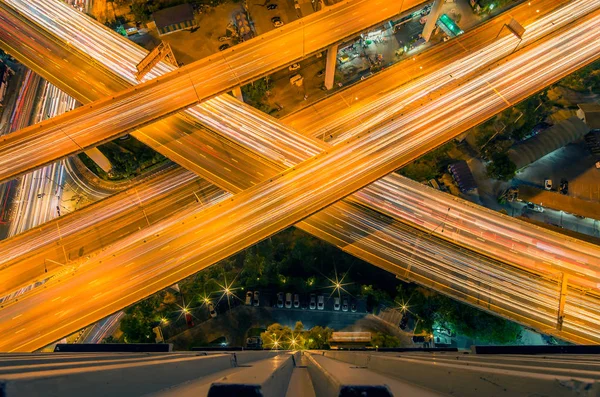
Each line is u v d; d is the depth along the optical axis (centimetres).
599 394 812
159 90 9912
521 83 10212
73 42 11594
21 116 13138
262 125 10650
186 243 8906
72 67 11344
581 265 8969
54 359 1619
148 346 4219
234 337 10588
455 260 9400
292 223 8862
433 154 12306
